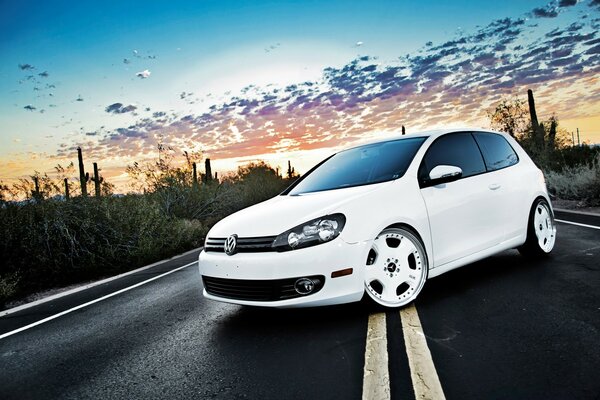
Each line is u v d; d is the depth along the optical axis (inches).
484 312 131.5
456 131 183.3
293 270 126.0
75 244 330.3
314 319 140.1
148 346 136.3
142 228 369.1
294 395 92.4
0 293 262.1
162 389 103.4
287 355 114.0
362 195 140.5
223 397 95.5
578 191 472.7
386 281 138.7
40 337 164.2
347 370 101.0
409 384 91.0
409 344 111.2
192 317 164.6
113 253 335.9
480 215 168.7
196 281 241.4
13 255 309.1
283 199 169.2
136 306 197.0
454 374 93.7
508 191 183.5
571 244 228.1
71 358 134.6
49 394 109.0
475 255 165.9
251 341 128.2
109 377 114.9
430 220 149.8
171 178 556.7
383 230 139.0
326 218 130.9
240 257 134.6
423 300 149.0
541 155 709.3
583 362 94.2
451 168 155.0
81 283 306.7
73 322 182.1
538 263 189.5
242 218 152.2
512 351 102.7
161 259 370.3
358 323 131.1
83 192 380.2
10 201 339.9
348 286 129.3
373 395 87.9
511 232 183.2
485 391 85.8
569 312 125.4
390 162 165.3
